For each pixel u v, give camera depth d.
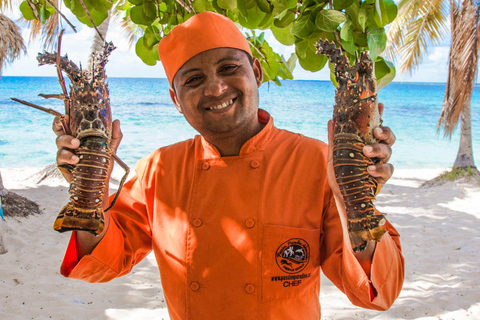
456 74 10.79
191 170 1.66
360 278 1.37
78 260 1.59
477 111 44.91
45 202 9.51
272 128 1.65
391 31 12.16
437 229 8.14
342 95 1.30
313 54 1.69
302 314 1.52
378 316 4.76
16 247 6.77
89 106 1.34
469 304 5.01
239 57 1.51
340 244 1.49
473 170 11.84
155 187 1.70
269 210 1.50
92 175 1.33
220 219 1.53
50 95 1.34
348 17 1.50
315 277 1.55
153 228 1.67
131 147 22.14
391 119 37.62
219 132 1.52
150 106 43.09
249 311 1.46
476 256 6.72
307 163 1.54
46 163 18.34
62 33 1.32
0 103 46.00
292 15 1.65
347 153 1.28
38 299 5.12
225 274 1.48
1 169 13.66
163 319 4.70
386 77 1.65
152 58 2.12
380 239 1.24
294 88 73.44
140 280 5.81
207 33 1.47
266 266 1.47
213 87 1.45
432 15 11.60
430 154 21.89
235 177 1.55
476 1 10.05
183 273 1.55
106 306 5.01
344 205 1.31
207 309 1.50
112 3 1.82
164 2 1.96
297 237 1.49
